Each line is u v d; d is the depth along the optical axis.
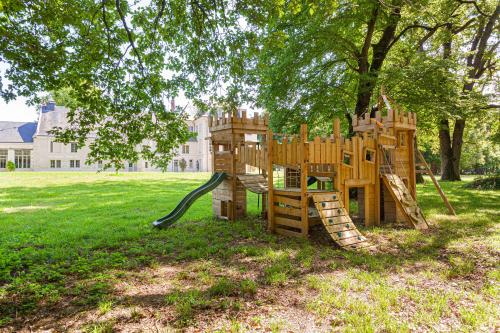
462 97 15.68
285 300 4.34
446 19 16.77
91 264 5.93
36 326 3.75
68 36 7.70
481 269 5.54
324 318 3.84
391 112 9.99
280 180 24.58
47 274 5.33
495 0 19.52
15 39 6.47
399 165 10.55
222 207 10.70
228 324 3.72
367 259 6.09
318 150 8.27
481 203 13.38
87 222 9.93
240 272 5.45
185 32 8.99
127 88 7.84
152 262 6.04
